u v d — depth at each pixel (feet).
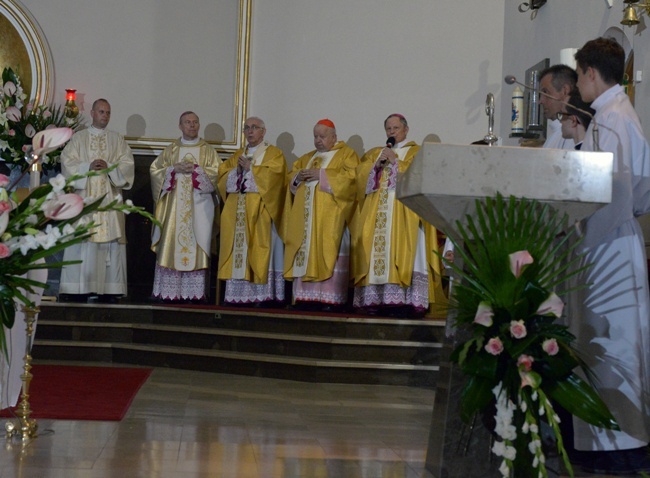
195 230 29.04
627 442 12.32
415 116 31.27
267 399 19.58
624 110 12.65
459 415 11.06
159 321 27.35
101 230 28.53
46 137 10.16
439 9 31.37
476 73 31.09
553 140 15.75
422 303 26.08
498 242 10.44
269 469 12.29
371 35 31.68
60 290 28.58
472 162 10.53
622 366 12.37
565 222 10.73
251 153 29.04
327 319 24.25
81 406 17.07
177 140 30.35
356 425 16.47
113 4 32.89
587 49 12.94
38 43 32.24
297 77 32.01
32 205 10.42
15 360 14.33
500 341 10.32
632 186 12.42
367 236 26.32
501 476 10.95
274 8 32.27
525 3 28.45
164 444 13.78
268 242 28.35
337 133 31.68
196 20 32.78
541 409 10.07
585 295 12.57
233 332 25.11
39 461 12.19
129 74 32.76
